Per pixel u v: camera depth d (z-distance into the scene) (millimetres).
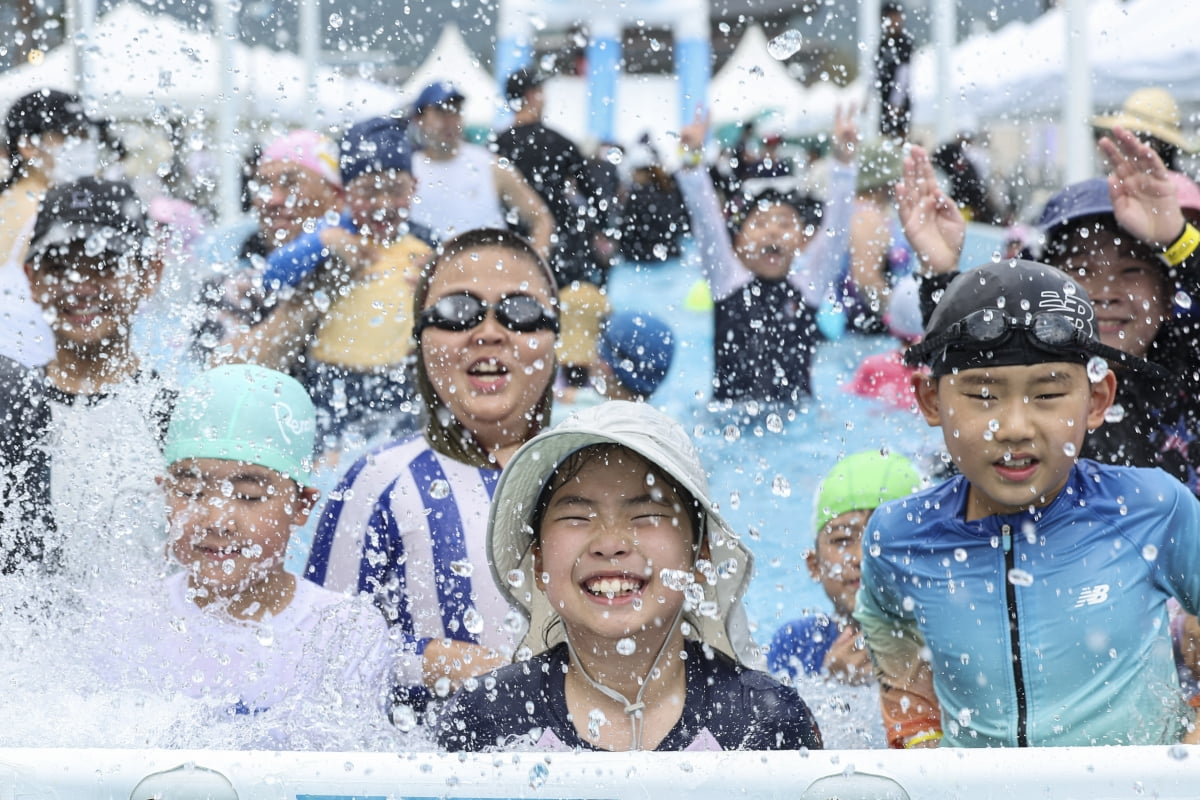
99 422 3043
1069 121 9688
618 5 16500
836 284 6492
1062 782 1604
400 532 2793
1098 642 2178
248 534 2516
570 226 6848
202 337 4133
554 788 1667
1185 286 3086
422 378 2953
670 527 2066
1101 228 3150
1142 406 3016
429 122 6168
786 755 1647
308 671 2410
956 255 3428
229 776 1684
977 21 12125
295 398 2645
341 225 4934
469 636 2672
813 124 13023
